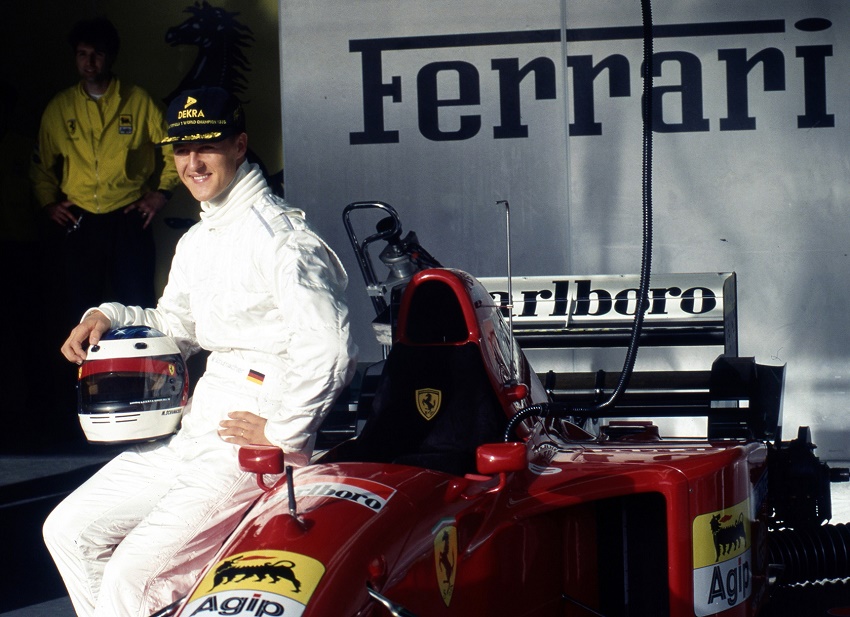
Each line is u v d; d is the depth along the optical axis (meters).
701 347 7.74
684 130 7.83
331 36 8.10
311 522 2.73
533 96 7.96
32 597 5.04
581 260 7.99
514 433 3.50
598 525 3.59
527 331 6.06
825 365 7.77
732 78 7.78
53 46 10.28
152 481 3.54
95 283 9.15
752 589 3.93
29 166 9.70
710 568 3.51
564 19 7.91
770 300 7.81
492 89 8.00
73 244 9.09
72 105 9.03
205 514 3.29
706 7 7.78
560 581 3.47
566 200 7.97
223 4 10.25
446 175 8.07
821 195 7.75
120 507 3.47
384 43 8.06
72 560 3.43
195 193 3.54
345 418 5.19
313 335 3.22
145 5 10.27
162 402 3.65
